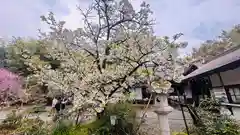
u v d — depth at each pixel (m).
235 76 5.28
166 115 2.66
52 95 5.63
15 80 7.50
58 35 3.68
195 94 8.42
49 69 4.02
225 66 4.61
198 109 4.32
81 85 3.67
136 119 3.94
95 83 3.59
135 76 3.78
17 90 7.39
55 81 3.82
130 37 3.44
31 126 4.39
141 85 4.15
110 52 3.55
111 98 3.80
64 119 4.18
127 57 3.46
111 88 3.83
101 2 3.98
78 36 3.95
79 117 4.35
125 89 4.07
